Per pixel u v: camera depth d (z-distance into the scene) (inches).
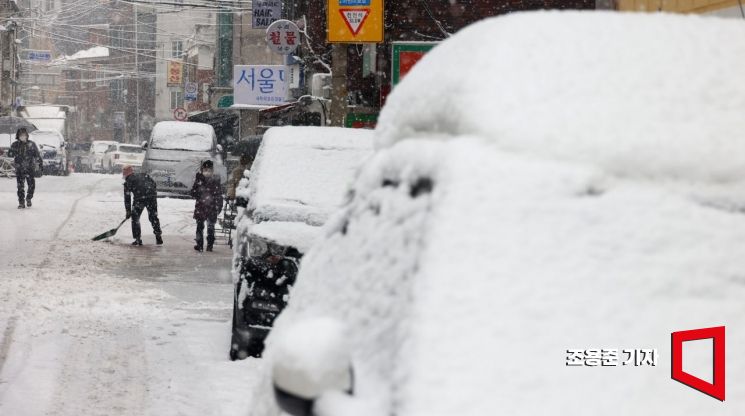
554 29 185.0
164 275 985.5
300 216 594.6
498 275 148.8
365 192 208.1
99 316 731.4
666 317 148.0
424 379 139.2
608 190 161.3
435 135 185.2
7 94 3681.1
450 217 154.9
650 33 185.0
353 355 165.2
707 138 167.9
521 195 157.4
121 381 542.9
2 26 3383.4
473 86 175.3
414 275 153.6
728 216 160.7
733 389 143.9
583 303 147.3
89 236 1307.8
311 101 1466.5
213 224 1234.0
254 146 1809.8
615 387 140.4
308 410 153.1
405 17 1326.3
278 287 579.8
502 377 139.5
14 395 505.7
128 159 3703.3
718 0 553.6
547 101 170.4
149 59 5113.2
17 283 863.1
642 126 167.9
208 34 3966.5
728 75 178.1
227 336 676.7
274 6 1894.7
